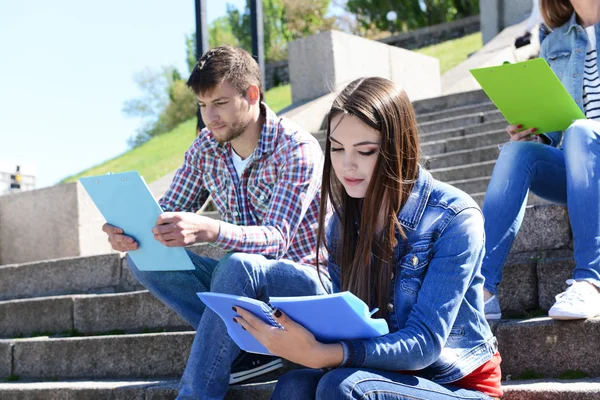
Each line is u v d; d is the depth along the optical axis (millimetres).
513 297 3098
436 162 5820
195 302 2934
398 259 2168
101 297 4129
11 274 5137
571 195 2768
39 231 5816
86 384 3424
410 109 2178
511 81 2861
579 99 3213
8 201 5980
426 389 2027
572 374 2621
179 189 3162
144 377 3539
